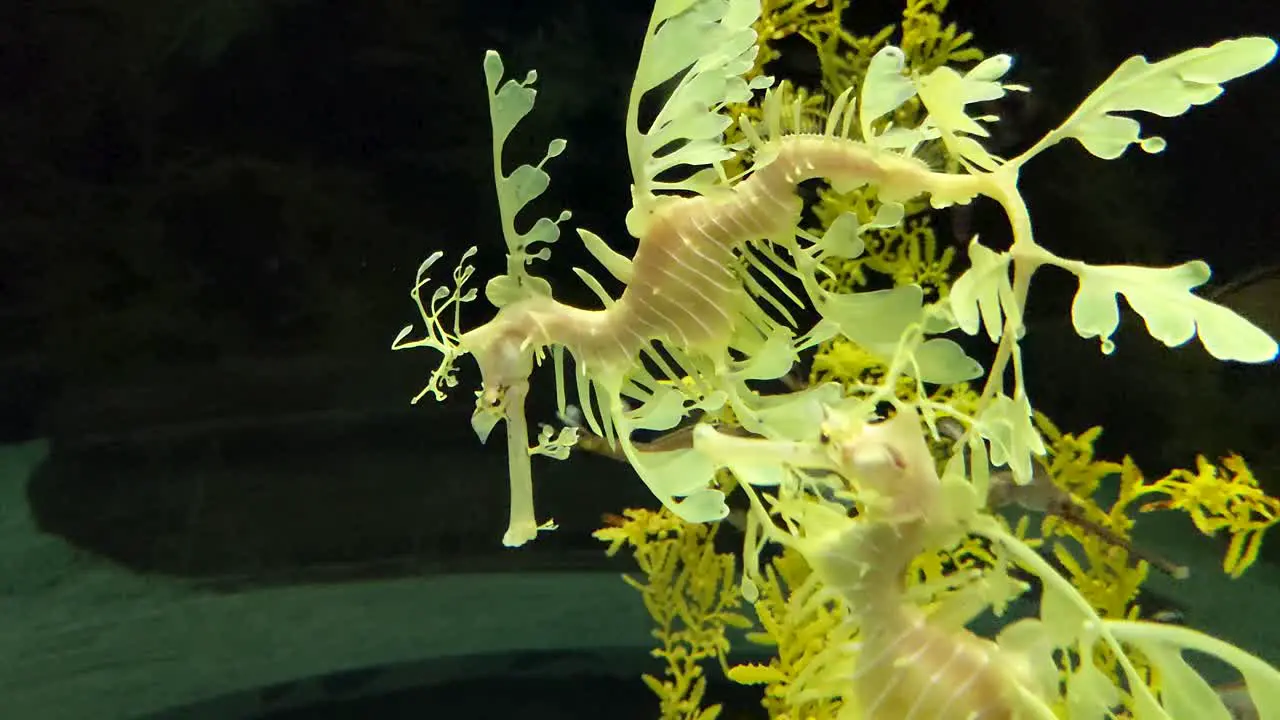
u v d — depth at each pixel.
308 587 0.74
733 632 0.62
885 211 0.39
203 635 0.69
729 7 0.39
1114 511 0.45
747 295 0.40
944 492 0.36
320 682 0.63
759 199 0.39
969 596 0.37
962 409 0.45
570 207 0.70
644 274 0.40
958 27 0.51
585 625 0.67
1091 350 0.52
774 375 0.40
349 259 0.81
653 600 0.54
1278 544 0.50
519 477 0.42
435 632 0.67
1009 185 0.37
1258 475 0.50
